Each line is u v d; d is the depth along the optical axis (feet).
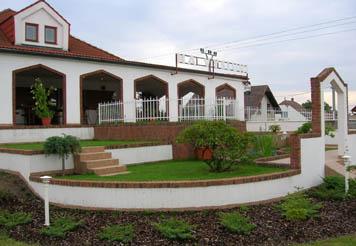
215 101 59.88
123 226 30.27
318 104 46.73
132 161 48.70
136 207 33.42
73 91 67.36
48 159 41.75
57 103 83.71
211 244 27.78
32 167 40.57
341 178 44.06
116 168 43.01
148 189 33.32
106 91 91.04
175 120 59.67
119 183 33.63
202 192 33.78
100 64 71.00
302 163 42.60
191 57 86.22
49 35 69.72
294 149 42.39
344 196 39.60
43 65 63.67
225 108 60.03
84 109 86.58
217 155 40.16
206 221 31.32
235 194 34.91
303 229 30.81
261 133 67.10
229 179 34.81
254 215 33.06
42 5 68.28
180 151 53.21
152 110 60.85
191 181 33.81
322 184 45.11
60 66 65.82
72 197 35.22
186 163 49.52
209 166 43.93
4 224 31.94
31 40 67.26
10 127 57.06
